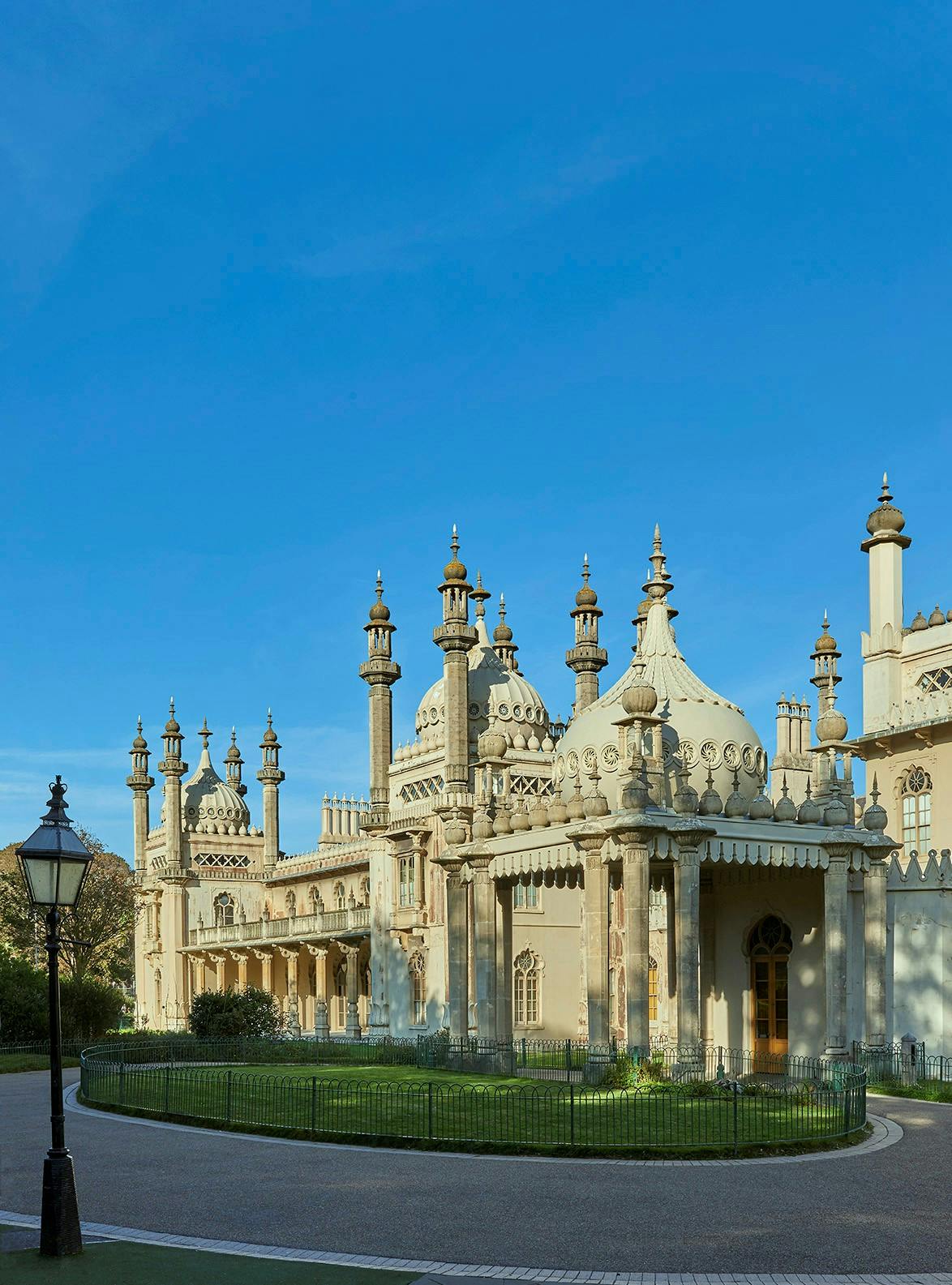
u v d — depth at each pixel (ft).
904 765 146.72
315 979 254.06
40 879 47.47
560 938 183.62
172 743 280.72
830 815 101.30
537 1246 46.16
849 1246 46.09
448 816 118.01
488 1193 55.42
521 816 109.50
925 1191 55.47
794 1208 52.21
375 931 198.08
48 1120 83.56
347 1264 43.27
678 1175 59.36
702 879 122.52
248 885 284.82
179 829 279.49
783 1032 112.88
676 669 110.63
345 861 247.09
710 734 105.50
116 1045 129.29
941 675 144.87
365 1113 78.74
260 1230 49.11
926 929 115.96
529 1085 92.32
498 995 116.06
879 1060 101.04
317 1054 136.36
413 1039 183.21
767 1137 66.95
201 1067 113.91
